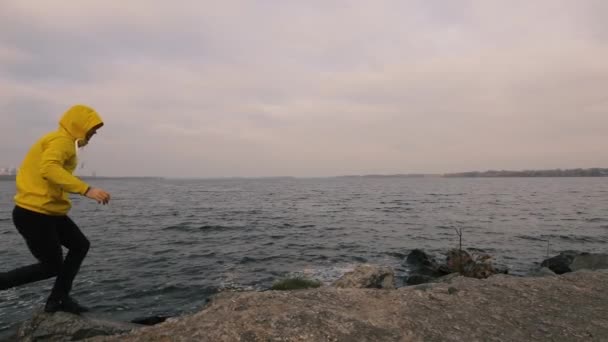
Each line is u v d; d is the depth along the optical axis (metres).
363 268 7.68
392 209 35.56
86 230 19.28
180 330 2.62
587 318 3.33
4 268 11.29
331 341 2.53
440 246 16.20
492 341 2.78
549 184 136.62
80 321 4.01
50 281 8.99
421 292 3.86
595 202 44.47
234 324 2.66
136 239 16.64
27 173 3.48
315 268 11.80
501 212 32.03
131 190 91.06
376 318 3.03
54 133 3.52
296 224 23.25
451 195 64.75
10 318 6.81
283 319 2.77
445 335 2.81
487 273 10.16
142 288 9.18
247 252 14.07
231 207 37.56
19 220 3.46
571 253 11.95
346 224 23.59
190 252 13.84
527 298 3.78
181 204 41.59
